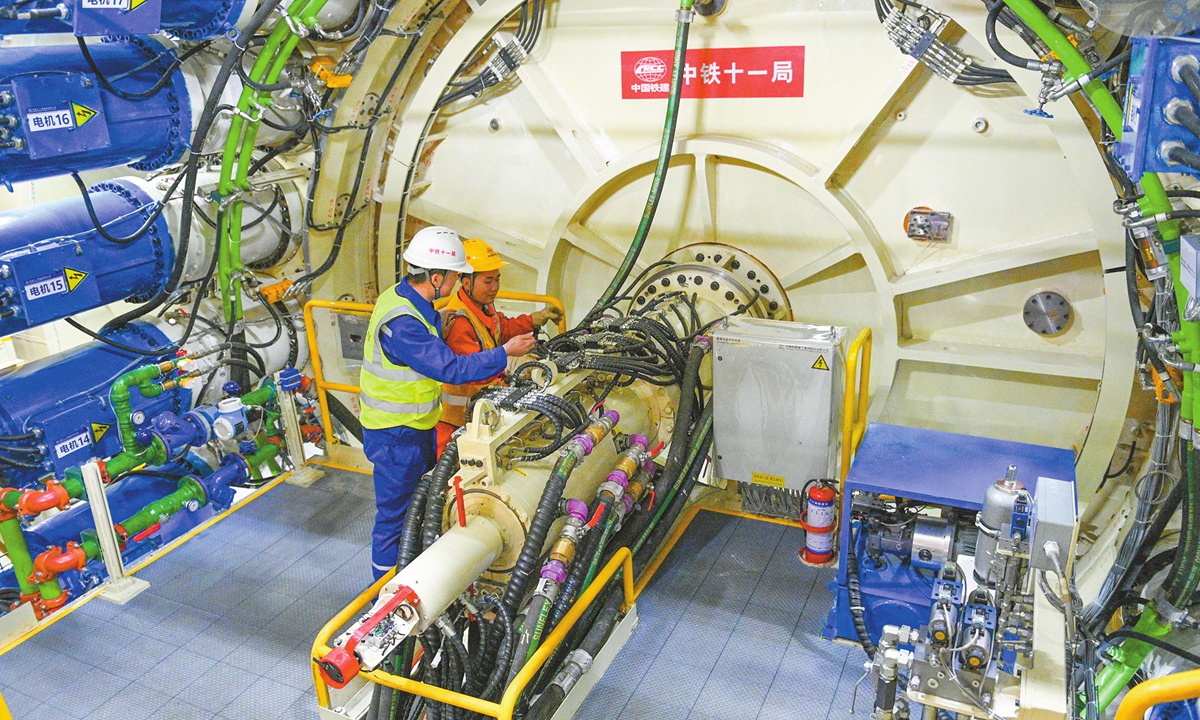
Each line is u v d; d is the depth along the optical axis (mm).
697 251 5227
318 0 4387
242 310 5316
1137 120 2742
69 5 3492
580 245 5363
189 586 4734
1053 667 2701
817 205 4875
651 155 4930
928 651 2748
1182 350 3111
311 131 5246
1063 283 4512
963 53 4164
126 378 4586
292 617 4484
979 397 4891
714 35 4699
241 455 5449
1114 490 4535
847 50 4480
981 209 4523
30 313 4098
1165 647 3229
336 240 5562
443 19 5168
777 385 4441
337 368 5949
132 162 4508
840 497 4730
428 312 4195
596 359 4207
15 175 3873
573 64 5055
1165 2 2559
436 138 5566
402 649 3592
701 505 5227
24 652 4281
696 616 4340
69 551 4523
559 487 3578
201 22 4176
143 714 3896
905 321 4938
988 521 3043
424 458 4398
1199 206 3279
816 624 4254
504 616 3412
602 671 3990
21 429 4332
